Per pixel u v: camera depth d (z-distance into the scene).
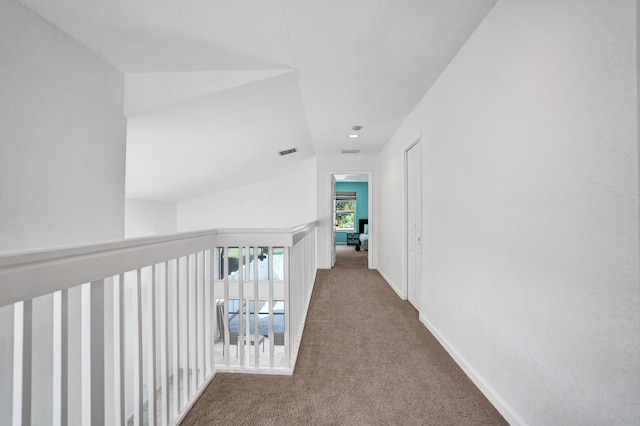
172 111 2.54
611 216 1.02
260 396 1.79
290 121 3.67
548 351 1.31
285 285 2.08
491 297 1.76
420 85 2.76
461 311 2.16
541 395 1.35
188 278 1.68
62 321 0.89
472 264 1.99
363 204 12.27
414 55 2.23
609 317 1.03
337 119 3.78
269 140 4.24
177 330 1.56
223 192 7.54
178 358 1.56
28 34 1.59
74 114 1.88
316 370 2.11
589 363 1.11
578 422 1.16
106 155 2.16
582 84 1.12
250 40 2.00
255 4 1.64
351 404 1.72
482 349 1.86
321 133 4.45
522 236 1.47
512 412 1.55
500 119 1.66
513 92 1.54
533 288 1.40
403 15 1.77
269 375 2.03
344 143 5.09
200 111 2.70
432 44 2.09
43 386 1.61
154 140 3.16
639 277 0.94
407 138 3.73
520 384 1.50
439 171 2.60
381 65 2.38
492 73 1.73
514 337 1.54
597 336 1.07
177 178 4.84
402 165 3.98
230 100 2.62
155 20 1.74
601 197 1.05
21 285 0.74
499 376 1.67
